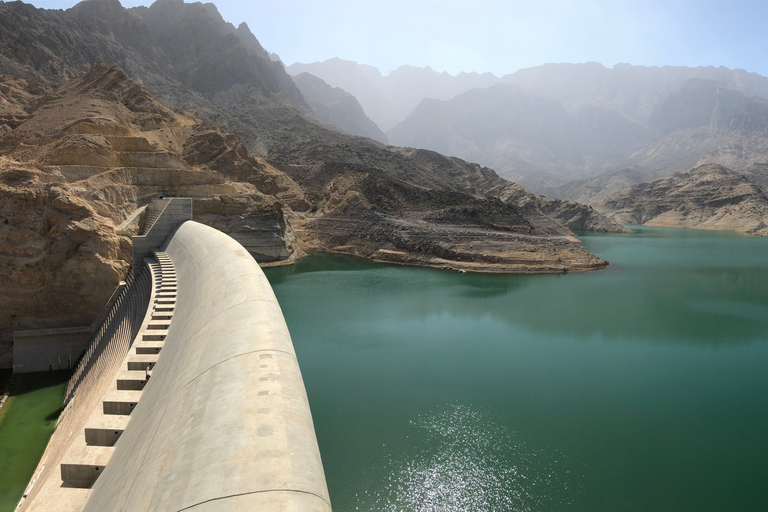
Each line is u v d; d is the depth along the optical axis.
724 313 61.38
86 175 66.81
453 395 36.06
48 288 44.03
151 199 74.56
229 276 20.23
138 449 11.00
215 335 13.67
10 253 42.97
